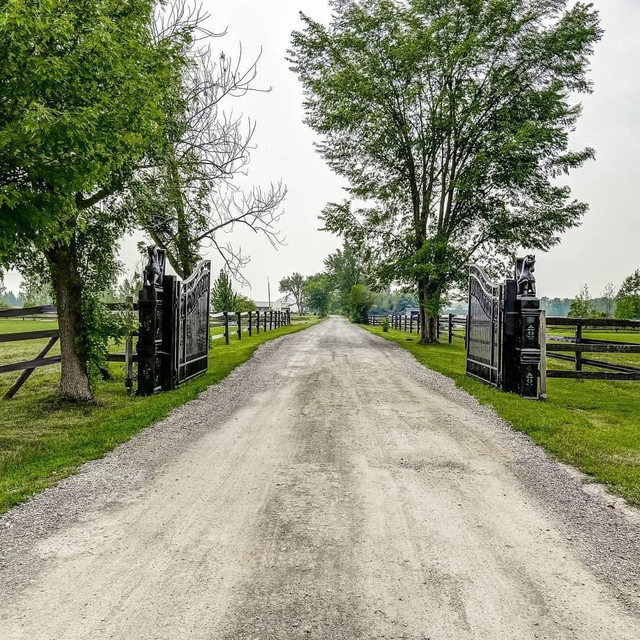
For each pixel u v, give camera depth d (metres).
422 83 21.38
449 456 5.61
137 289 10.30
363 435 6.47
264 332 28.56
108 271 9.22
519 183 20.56
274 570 3.19
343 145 23.12
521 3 20.62
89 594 2.92
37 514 4.07
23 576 3.12
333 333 29.34
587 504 4.32
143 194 8.80
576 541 3.63
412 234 22.05
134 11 6.57
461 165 22.28
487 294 10.69
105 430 6.70
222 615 2.72
